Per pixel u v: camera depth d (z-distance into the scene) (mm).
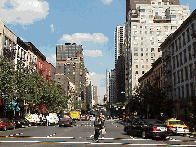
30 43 64250
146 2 142000
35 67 66562
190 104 29219
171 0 136750
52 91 58469
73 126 41906
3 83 33625
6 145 15023
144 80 87625
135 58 109000
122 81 166625
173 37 53062
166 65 58094
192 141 18750
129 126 24250
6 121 30188
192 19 41781
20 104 50062
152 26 110312
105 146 14969
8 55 48719
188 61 44094
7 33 49781
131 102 55938
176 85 51156
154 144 16328
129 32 114312
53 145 15219
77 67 176125
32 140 18250
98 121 18047
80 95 172125
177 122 26859
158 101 48875
